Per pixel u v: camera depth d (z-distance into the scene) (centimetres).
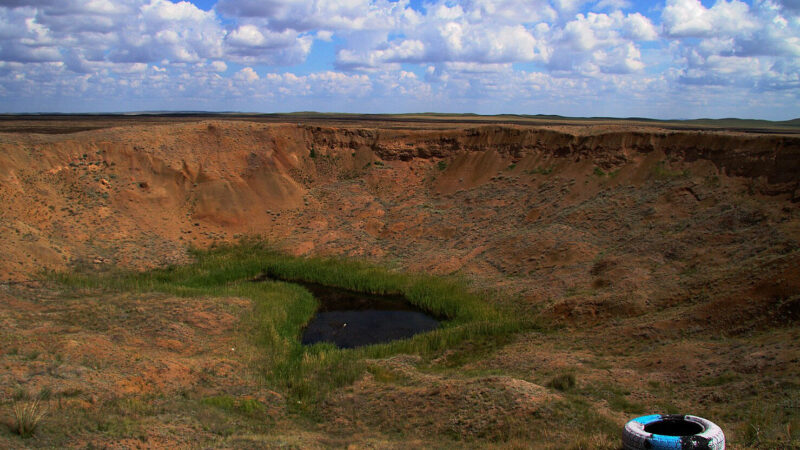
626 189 4047
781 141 3400
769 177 3312
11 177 3928
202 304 2875
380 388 2019
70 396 1569
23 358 1822
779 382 1609
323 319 3156
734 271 2538
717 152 3781
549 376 2017
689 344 2098
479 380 1914
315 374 2177
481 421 1639
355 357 2425
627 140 4372
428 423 1697
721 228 3112
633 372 1970
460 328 2736
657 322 2345
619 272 2980
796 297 2073
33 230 3569
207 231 4419
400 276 3750
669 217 3506
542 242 3669
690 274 2752
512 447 1420
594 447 1345
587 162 4466
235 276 3766
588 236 3638
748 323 2136
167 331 2428
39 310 2527
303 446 1463
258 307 3039
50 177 4191
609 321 2564
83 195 4197
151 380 1862
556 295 3000
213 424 1594
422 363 2384
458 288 3431
